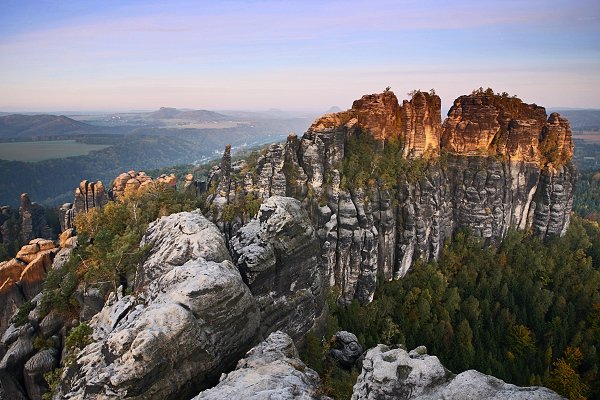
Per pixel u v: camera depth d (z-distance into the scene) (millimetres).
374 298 97625
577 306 91625
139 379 36438
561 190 115750
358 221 95125
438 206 107438
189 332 39969
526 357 81000
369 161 104375
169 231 59062
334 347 68562
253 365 41219
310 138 98938
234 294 45281
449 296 94500
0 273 86500
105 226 81250
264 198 91375
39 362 58875
